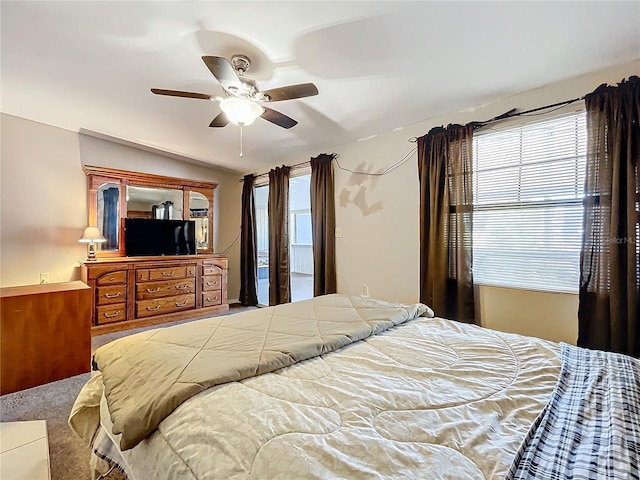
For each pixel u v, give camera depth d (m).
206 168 5.03
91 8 1.77
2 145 3.38
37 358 2.44
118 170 4.00
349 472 0.69
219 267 4.59
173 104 2.99
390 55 2.05
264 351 1.27
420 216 2.94
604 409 0.90
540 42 1.86
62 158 3.74
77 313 2.62
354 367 1.24
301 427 0.84
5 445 1.49
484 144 2.67
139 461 0.97
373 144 3.45
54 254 3.70
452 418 0.90
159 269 4.00
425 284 2.89
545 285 2.37
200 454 0.80
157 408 0.96
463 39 1.87
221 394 1.00
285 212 4.40
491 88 2.40
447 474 0.68
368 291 3.50
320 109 2.84
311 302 2.16
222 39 1.97
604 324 2.00
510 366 1.25
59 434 1.79
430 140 2.88
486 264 2.66
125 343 1.43
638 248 1.89
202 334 1.48
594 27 1.72
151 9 1.75
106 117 3.34
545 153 2.36
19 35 2.03
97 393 1.43
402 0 1.61
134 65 2.34
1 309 2.31
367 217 3.50
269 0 1.64
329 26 1.81
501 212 2.57
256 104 2.10
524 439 0.80
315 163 3.96
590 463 0.68
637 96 1.89
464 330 1.70
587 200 2.06
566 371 1.18
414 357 1.33
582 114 2.19
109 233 4.03
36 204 3.58
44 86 2.71
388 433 0.82
